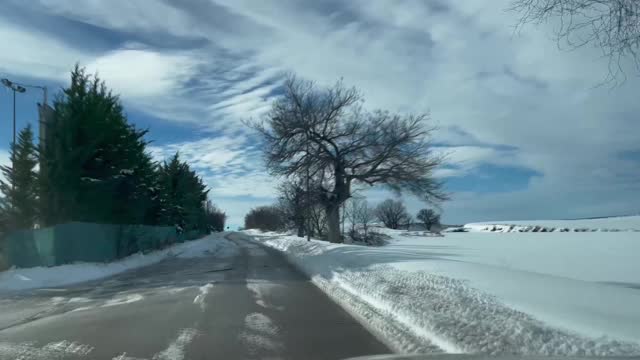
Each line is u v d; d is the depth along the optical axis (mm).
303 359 7750
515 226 101875
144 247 36188
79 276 21984
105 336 9539
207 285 17484
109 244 29469
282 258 32094
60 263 24453
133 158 33219
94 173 29969
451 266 15547
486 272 14016
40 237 24844
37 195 29609
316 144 34750
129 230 32781
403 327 9430
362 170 35094
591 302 9305
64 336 9602
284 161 34656
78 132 29031
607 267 19969
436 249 31625
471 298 10297
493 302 9766
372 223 84500
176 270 24562
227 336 9391
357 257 20203
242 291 15727
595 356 6191
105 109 30734
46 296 16203
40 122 28766
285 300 13766
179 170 59438
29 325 10875
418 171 34594
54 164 28188
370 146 34281
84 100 29672
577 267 19891
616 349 6492
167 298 14555
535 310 8812
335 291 14938
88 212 29234
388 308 11055
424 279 13156
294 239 45531
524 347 7012
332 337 9203
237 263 27969
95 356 8094
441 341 8031
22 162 30531
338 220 36281
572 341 6934
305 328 10031
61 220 28547
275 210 97312
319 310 12117
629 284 13344
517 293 10477
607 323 7684
